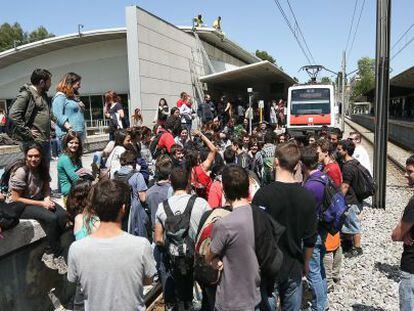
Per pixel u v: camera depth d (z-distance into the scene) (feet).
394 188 43.93
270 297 11.14
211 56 90.89
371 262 22.38
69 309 18.11
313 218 11.71
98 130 67.05
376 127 34.01
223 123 69.41
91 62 71.87
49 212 15.38
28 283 15.85
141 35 54.75
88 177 18.19
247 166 28.81
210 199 17.35
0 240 13.65
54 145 37.99
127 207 9.91
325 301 15.40
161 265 14.61
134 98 54.13
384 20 33.78
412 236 11.93
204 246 10.86
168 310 14.38
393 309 17.25
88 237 9.55
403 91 156.04
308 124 74.79
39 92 18.83
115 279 9.15
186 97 50.78
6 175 15.14
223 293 10.29
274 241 10.52
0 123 51.72
